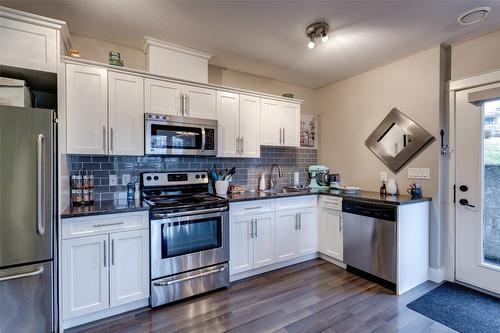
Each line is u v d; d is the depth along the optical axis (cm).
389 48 268
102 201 243
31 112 167
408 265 246
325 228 317
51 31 183
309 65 315
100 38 250
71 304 185
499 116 236
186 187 287
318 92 408
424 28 228
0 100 174
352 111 354
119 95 229
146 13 207
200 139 265
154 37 247
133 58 269
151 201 240
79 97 212
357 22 220
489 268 238
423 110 274
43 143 170
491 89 231
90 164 245
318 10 202
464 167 254
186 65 268
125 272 204
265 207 283
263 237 281
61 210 184
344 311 211
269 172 364
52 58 183
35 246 168
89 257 191
